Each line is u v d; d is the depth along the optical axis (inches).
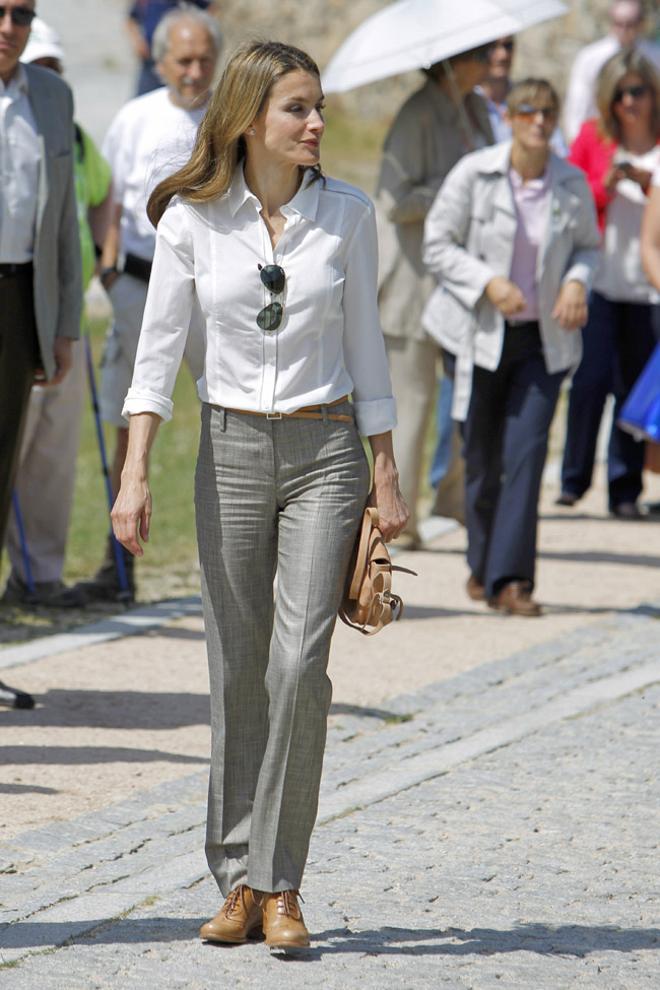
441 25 1072.2
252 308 506.9
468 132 1078.4
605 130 1218.0
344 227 512.7
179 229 510.0
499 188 945.5
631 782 676.1
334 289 510.0
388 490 526.0
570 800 655.8
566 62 2967.5
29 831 623.2
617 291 1259.2
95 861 593.6
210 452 519.8
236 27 3270.2
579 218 952.3
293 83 495.2
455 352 965.2
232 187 508.1
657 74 1207.6
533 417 954.1
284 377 511.2
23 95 807.7
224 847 529.0
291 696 506.0
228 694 525.0
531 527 975.0
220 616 523.2
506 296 930.1
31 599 1032.2
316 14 3265.3
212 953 515.2
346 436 519.5
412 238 1105.4
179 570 1141.1
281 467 514.9
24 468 1032.8
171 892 565.0
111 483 1037.8
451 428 1184.8
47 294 812.0
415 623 969.5
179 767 708.0
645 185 1179.9
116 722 775.1
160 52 983.0
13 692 791.1
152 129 983.6
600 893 564.4
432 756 715.4
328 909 549.3
